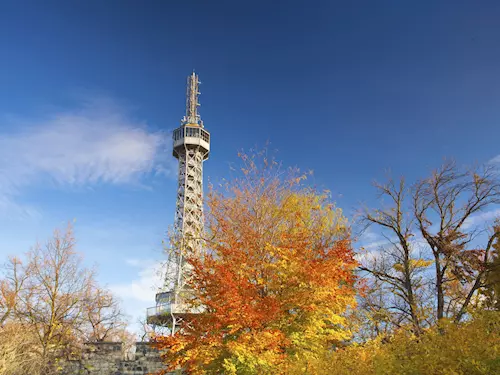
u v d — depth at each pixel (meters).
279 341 15.20
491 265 18.47
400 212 19.92
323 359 13.63
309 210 19.95
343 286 17.39
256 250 17.50
